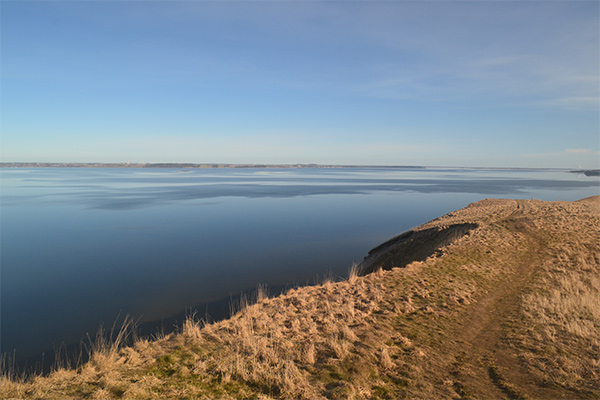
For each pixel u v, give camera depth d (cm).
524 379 803
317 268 4062
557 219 3456
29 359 1980
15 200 11362
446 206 10669
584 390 746
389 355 897
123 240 5741
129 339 2139
